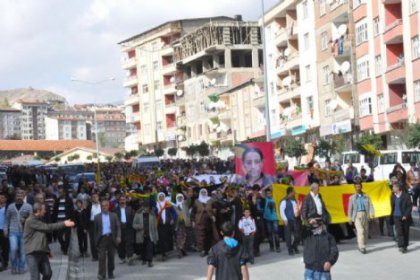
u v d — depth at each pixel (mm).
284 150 62938
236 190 20250
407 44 48719
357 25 57250
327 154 54844
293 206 19875
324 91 65000
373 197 22344
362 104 56750
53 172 53906
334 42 61500
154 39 118375
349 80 60062
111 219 17438
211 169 52156
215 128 95750
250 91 85375
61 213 25656
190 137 106250
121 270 19000
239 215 19391
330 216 20156
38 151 163250
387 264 16969
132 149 124812
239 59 98438
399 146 51094
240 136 89188
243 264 9352
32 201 22781
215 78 97688
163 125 117188
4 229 17547
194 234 21734
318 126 66375
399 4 51719
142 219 19422
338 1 61000
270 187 21062
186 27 114188
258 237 19984
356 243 21562
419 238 22094
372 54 54656
